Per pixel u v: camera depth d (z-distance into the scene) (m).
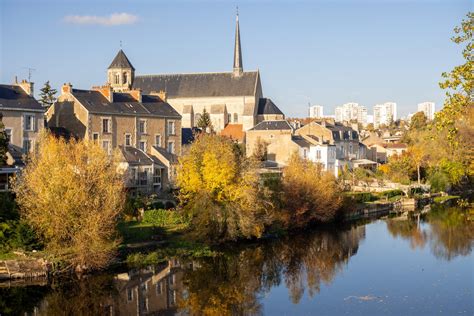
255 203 56.03
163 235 54.16
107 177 47.06
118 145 73.50
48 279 41.56
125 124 75.06
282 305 37.84
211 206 54.50
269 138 101.12
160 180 71.69
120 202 48.38
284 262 49.78
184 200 58.47
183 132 98.38
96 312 36.25
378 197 88.56
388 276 44.62
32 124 65.12
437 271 45.88
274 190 62.00
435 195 98.69
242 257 51.25
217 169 54.84
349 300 38.47
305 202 64.50
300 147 97.25
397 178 102.31
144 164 68.88
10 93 64.94
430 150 98.62
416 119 184.00
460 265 47.84
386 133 196.75
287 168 66.88
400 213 81.00
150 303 38.00
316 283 43.03
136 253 48.16
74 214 43.53
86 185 44.88
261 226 56.25
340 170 101.12
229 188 55.16
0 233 43.69
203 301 38.81
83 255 42.94
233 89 131.25
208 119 120.06
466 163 64.25
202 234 54.09
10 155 59.56
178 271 45.84
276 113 131.25
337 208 68.94
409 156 110.12
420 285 41.72
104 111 72.12
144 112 78.19
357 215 77.06
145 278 43.62
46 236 44.03
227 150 57.00
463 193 104.62
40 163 45.62
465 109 22.36
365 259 50.88
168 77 137.38
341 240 59.75
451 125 24.53
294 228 64.69
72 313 35.84
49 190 43.81
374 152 134.62
